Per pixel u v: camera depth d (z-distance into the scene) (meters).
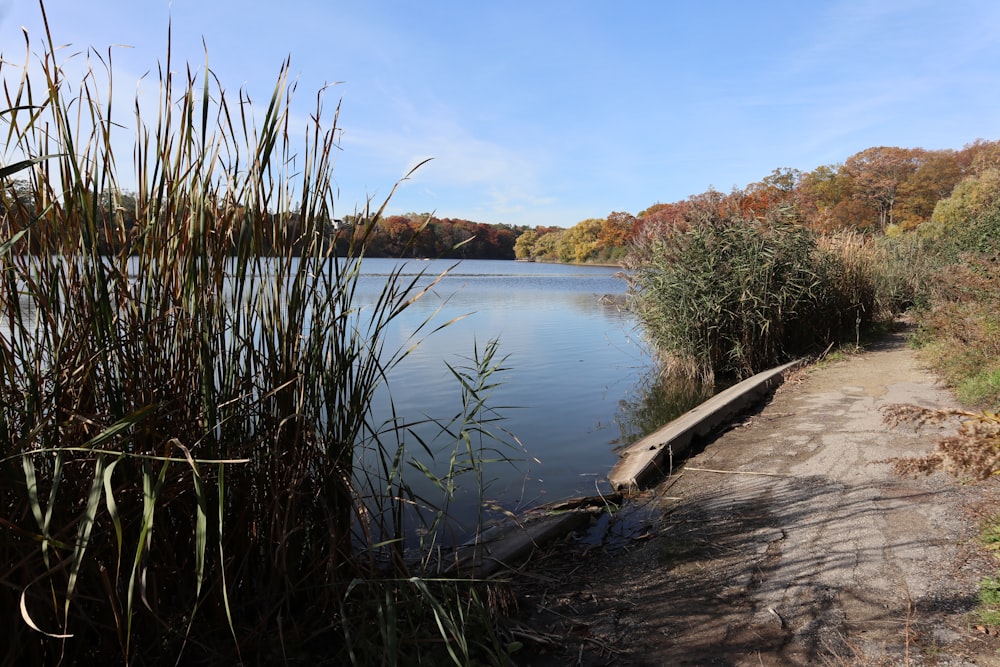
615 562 3.54
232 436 2.35
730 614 2.86
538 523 3.95
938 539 3.38
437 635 2.52
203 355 2.18
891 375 8.30
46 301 2.02
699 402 8.02
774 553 3.42
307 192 2.46
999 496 3.80
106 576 1.80
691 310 9.29
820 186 70.94
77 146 2.05
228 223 2.30
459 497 4.66
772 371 8.80
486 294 29.56
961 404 6.38
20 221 1.99
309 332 2.51
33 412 1.87
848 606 2.83
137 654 2.07
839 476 4.53
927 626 2.62
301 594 2.57
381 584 2.47
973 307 7.77
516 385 9.05
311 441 2.49
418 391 8.44
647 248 10.22
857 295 12.51
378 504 2.70
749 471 4.91
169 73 2.12
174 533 2.22
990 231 12.15
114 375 2.10
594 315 19.14
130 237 2.18
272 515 2.43
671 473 5.11
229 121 2.31
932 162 65.50
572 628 2.84
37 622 1.87
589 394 8.46
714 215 9.91
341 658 2.40
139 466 2.03
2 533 1.78
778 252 9.77
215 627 2.29
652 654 2.61
